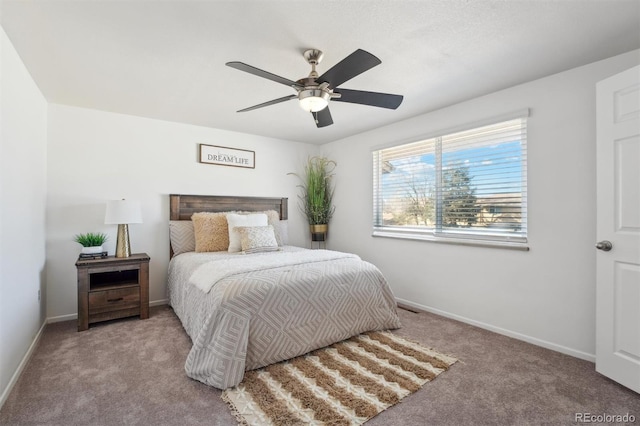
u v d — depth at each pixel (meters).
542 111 2.48
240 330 1.95
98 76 2.42
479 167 2.95
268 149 4.45
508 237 2.72
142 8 1.62
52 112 3.01
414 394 1.82
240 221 3.58
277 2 1.58
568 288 2.35
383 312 2.75
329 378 1.97
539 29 1.82
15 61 1.99
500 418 1.61
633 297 1.85
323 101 2.00
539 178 2.50
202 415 1.63
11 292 1.90
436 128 3.27
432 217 3.38
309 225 4.88
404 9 1.64
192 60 2.18
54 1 1.55
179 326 2.88
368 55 1.60
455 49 2.04
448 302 3.16
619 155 1.92
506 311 2.71
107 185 3.29
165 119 3.57
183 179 3.75
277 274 2.32
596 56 2.14
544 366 2.15
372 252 4.04
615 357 1.93
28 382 1.92
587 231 2.26
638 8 1.63
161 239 3.61
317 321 2.33
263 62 2.20
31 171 2.39
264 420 1.58
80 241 2.99
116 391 1.83
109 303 2.91
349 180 4.40
